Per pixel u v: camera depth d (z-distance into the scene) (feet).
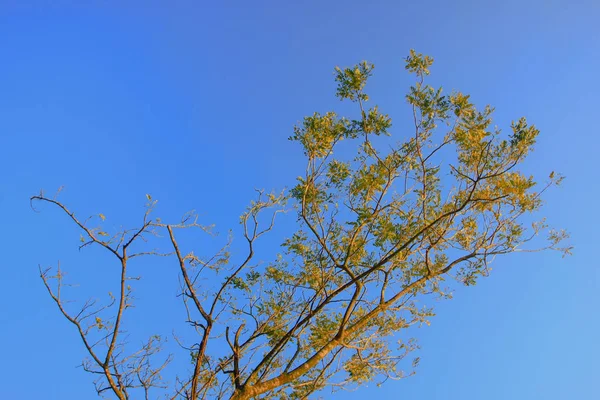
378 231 32.68
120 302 24.17
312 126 31.73
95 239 23.93
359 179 32.63
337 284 34.14
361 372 32.04
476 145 32.53
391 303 34.01
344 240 33.83
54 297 23.41
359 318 34.68
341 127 32.42
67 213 23.50
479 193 33.65
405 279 35.96
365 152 33.42
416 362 33.73
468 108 32.63
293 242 34.42
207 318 26.66
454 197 34.76
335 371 31.50
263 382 27.78
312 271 33.65
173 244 26.50
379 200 32.91
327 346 30.63
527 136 32.30
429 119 33.12
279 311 31.78
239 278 32.12
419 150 33.14
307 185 31.89
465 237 35.73
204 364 27.73
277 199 30.17
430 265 36.01
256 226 29.45
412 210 33.83
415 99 33.19
